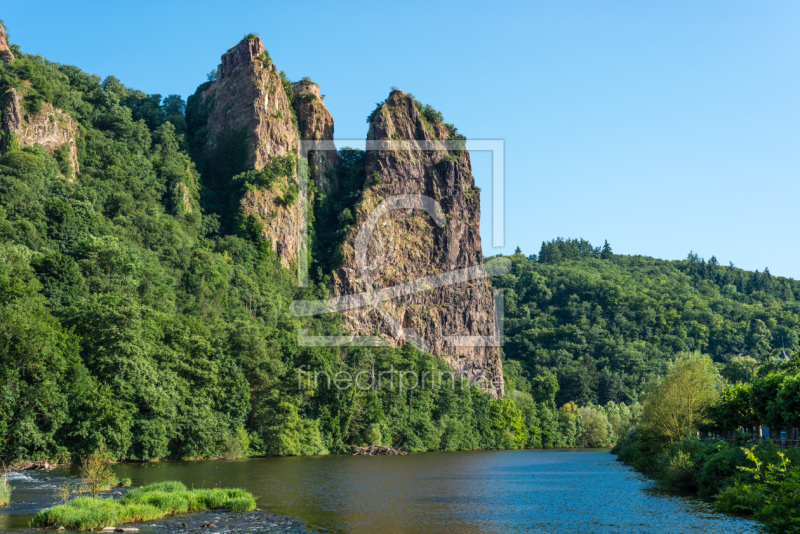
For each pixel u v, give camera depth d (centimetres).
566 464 11275
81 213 15138
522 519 4922
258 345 12619
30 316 8069
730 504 4991
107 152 19888
